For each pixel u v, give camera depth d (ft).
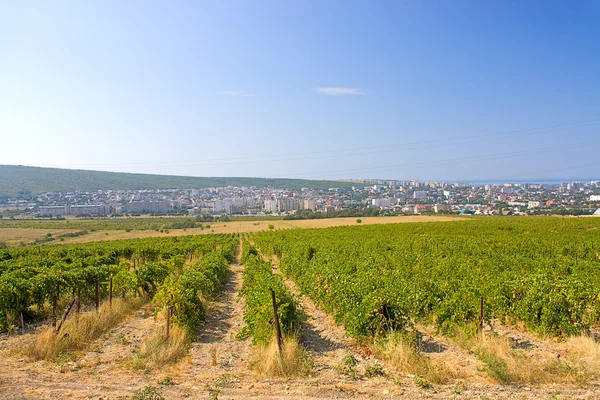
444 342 35.88
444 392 24.36
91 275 51.26
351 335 36.27
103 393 24.39
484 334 34.81
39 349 31.42
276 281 46.52
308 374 27.71
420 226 206.39
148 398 22.45
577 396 23.53
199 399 23.57
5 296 40.11
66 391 24.61
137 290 54.54
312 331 40.96
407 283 46.39
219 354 33.17
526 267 69.72
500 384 25.44
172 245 147.84
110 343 35.91
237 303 57.52
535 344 35.01
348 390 24.80
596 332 38.29
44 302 49.52
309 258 92.32
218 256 89.35
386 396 23.94
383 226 221.05
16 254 114.93
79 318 38.75
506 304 40.14
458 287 45.42
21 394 24.06
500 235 149.48
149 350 31.68
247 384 25.93
